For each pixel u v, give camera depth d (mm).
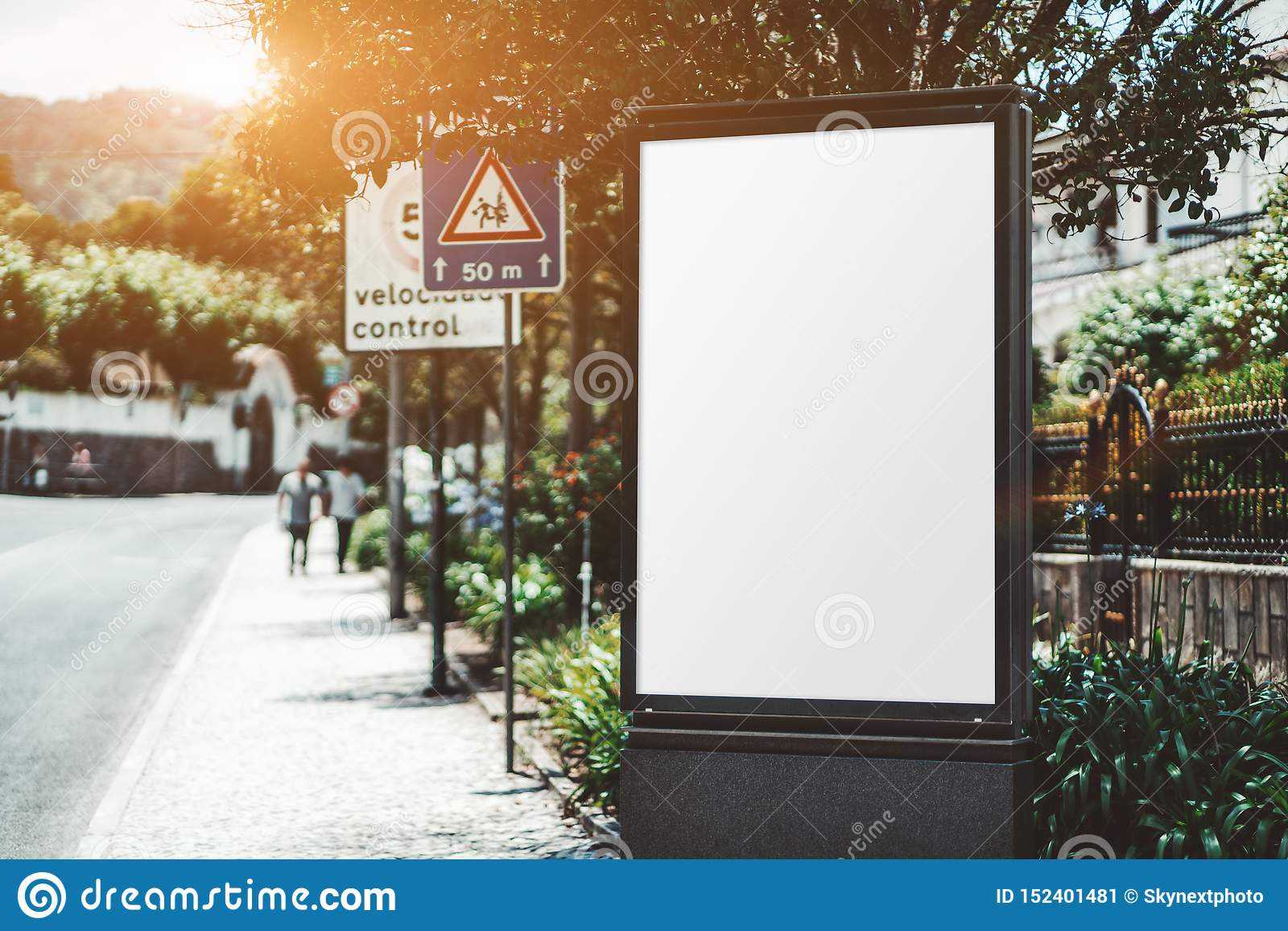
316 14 6012
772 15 6090
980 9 6254
